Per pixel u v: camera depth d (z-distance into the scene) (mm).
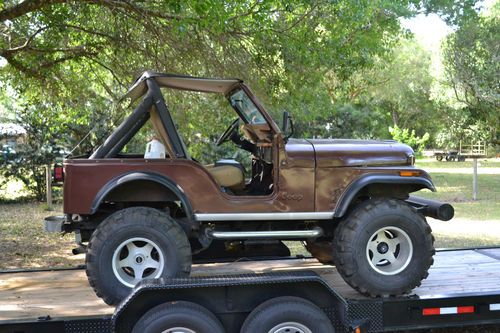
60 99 10094
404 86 31000
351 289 4449
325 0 7703
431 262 4176
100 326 3621
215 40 7926
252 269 5160
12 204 13781
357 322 3773
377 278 4062
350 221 4117
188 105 8328
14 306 3975
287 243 8984
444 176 21516
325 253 5211
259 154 4770
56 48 9047
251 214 4145
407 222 4117
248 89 4316
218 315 3621
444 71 19625
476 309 4121
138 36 8234
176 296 3564
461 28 17906
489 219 11227
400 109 34906
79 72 10070
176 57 8102
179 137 4227
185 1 6246
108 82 10547
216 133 9555
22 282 4746
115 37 8180
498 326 5148
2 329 3508
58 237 9609
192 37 7699
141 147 7949
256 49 8156
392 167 4324
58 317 3631
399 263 4164
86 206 3982
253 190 4707
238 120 5023
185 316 3393
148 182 4113
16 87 10328
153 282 3508
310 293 3713
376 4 8773
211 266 5332
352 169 4262
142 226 3889
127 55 8500
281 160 4188
